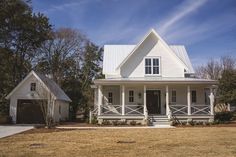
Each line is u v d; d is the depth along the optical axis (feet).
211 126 84.74
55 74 174.91
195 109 97.14
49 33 149.79
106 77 102.89
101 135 60.44
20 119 105.40
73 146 45.09
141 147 43.86
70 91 161.58
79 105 159.33
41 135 61.41
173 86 99.96
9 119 104.53
